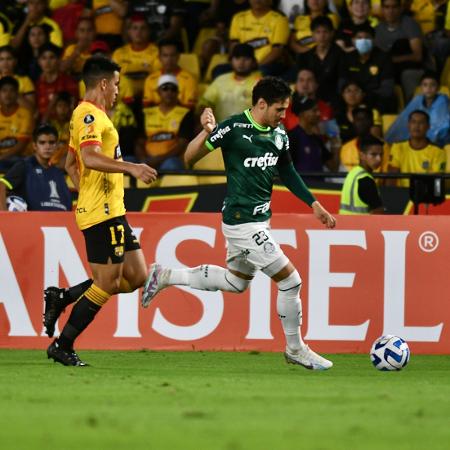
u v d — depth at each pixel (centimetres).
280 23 5228
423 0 5384
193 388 2380
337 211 4259
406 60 5169
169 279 2953
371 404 2120
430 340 3422
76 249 3397
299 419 1889
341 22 5134
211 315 3425
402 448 1600
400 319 3422
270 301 3416
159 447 1580
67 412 1958
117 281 2839
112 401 2128
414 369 2972
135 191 4294
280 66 5231
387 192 4250
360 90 4891
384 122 4969
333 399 2194
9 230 3400
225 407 2044
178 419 1869
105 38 5469
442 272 3422
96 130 2712
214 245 3412
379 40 5191
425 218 3419
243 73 4966
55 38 5459
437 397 2269
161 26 5444
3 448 1566
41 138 3669
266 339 3422
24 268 3400
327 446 1603
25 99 5138
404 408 2064
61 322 3428
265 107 2745
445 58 5272
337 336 3419
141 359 3150
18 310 3406
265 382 2548
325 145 4750
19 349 3400
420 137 4647
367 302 3416
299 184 2919
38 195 3681
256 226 2786
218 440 1648
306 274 3412
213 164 4709
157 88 4944
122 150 4984
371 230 3416
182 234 3409
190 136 4903
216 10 5519
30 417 1886
